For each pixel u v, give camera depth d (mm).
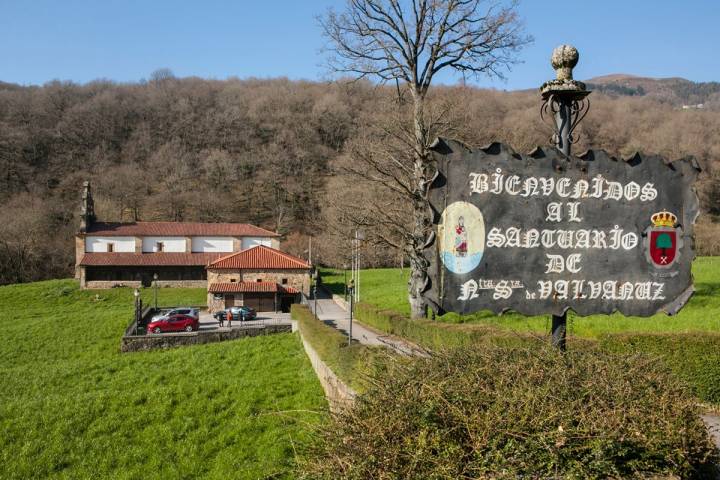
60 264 82750
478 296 7371
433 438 4996
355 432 5406
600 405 5602
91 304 56062
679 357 12188
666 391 6082
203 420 15969
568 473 4824
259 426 15164
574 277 7613
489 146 7402
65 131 128750
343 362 14570
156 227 69625
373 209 25906
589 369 6445
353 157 26531
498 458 4848
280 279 52719
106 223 70250
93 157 123500
